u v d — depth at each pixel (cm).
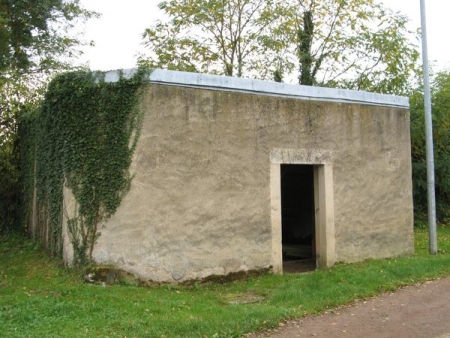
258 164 932
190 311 682
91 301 698
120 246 816
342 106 1055
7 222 1362
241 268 904
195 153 864
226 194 893
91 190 844
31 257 1047
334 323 649
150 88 834
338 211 1033
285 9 2111
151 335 576
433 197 1175
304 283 845
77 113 878
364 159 1084
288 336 597
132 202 818
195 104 869
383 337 596
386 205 1118
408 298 771
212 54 2175
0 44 1423
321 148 1016
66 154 889
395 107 1154
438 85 1988
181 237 846
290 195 1454
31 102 1364
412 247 1166
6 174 1357
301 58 2078
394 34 2066
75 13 1814
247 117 923
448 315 683
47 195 1062
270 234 942
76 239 856
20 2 1666
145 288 798
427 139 1177
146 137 827
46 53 1775
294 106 984
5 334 569
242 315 656
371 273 890
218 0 2088
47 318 630
